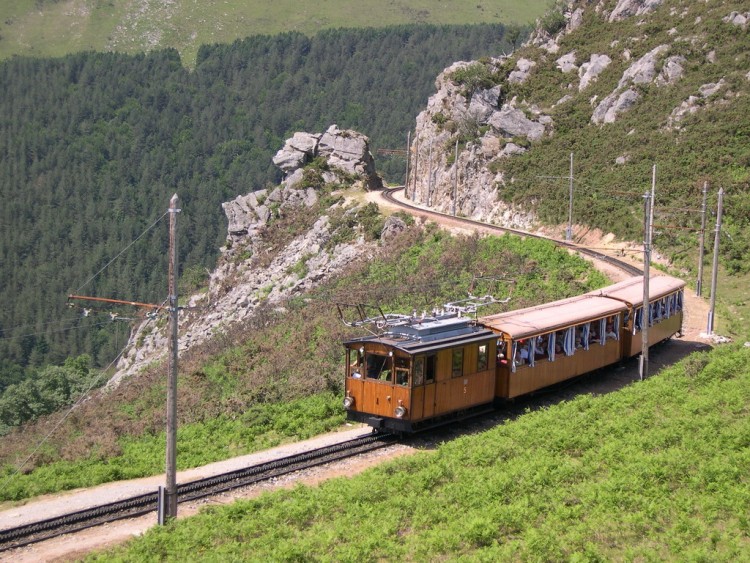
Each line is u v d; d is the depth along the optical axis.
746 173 72.31
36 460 35.06
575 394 37.34
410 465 27.38
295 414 36.88
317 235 88.75
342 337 49.72
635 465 25.91
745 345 44.69
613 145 86.88
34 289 166.50
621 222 73.19
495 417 33.94
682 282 48.25
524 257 64.25
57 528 24.66
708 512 22.64
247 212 108.19
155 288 162.88
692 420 30.14
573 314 36.97
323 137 109.94
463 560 20.53
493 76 110.69
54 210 198.88
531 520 23.00
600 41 108.81
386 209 88.56
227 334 65.19
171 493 24.28
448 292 58.69
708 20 97.62
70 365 106.12
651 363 43.12
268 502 25.17
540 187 86.44
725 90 85.88
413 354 29.50
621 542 21.72
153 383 53.25
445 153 106.88
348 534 22.52
